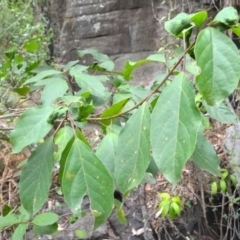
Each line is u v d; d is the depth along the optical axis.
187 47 0.32
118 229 1.00
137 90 0.51
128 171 0.32
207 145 0.38
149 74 1.90
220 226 1.05
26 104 0.84
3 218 0.49
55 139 0.39
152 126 0.30
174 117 0.29
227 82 0.28
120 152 0.33
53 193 0.95
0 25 1.61
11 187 0.88
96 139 0.86
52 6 2.68
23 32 1.73
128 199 1.06
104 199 0.33
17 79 0.79
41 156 0.38
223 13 0.30
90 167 0.34
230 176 1.05
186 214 1.06
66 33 2.11
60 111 0.35
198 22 0.31
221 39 0.29
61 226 0.93
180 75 0.30
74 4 2.08
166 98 0.30
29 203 0.37
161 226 1.03
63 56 2.12
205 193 1.08
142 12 1.99
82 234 0.76
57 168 0.86
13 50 0.81
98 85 0.50
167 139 0.29
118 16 2.02
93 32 2.06
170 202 0.97
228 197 1.03
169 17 1.54
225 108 0.42
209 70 0.28
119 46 2.03
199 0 1.59
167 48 1.53
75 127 0.36
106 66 0.61
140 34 1.99
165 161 0.29
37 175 0.38
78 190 0.33
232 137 1.10
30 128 0.35
